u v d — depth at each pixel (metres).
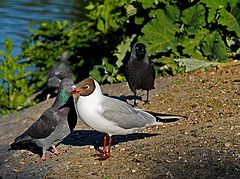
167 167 11.23
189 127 12.94
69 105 12.45
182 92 15.05
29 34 27.77
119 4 19.25
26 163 12.84
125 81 17.33
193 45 16.38
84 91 11.47
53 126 12.39
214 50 16.14
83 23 21.12
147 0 16.67
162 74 16.52
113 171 11.40
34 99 19.75
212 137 12.15
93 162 11.90
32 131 12.66
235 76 15.45
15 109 19.56
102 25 19.61
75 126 13.59
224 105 13.88
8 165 12.91
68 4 35.69
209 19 16.12
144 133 13.02
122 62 17.33
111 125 11.62
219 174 10.82
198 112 13.76
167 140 12.32
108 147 12.20
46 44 20.70
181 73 16.20
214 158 11.34
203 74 15.85
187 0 16.69
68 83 12.35
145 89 14.86
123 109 11.73
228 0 15.99
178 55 16.55
